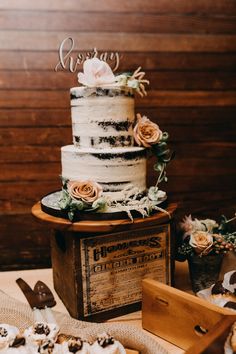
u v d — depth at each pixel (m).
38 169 2.25
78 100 1.62
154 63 2.23
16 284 1.99
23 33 2.10
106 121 1.61
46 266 2.36
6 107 2.16
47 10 2.10
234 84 2.32
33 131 2.21
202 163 2.38
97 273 1.59
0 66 2.12
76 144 1.71
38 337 1.39
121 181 1.61
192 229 1.84
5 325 1.51
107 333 1.44
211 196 2.42
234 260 2.01
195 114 2.31
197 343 1.19
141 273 1.68
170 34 2.21
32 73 2.14
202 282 1.78
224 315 1.31
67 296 1.68
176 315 1.46
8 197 2.25
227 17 2.24
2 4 2.06
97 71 1.58
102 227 1.48
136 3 2.15
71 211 1.52
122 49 2.19
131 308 1.70
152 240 1.67
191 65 2.26
